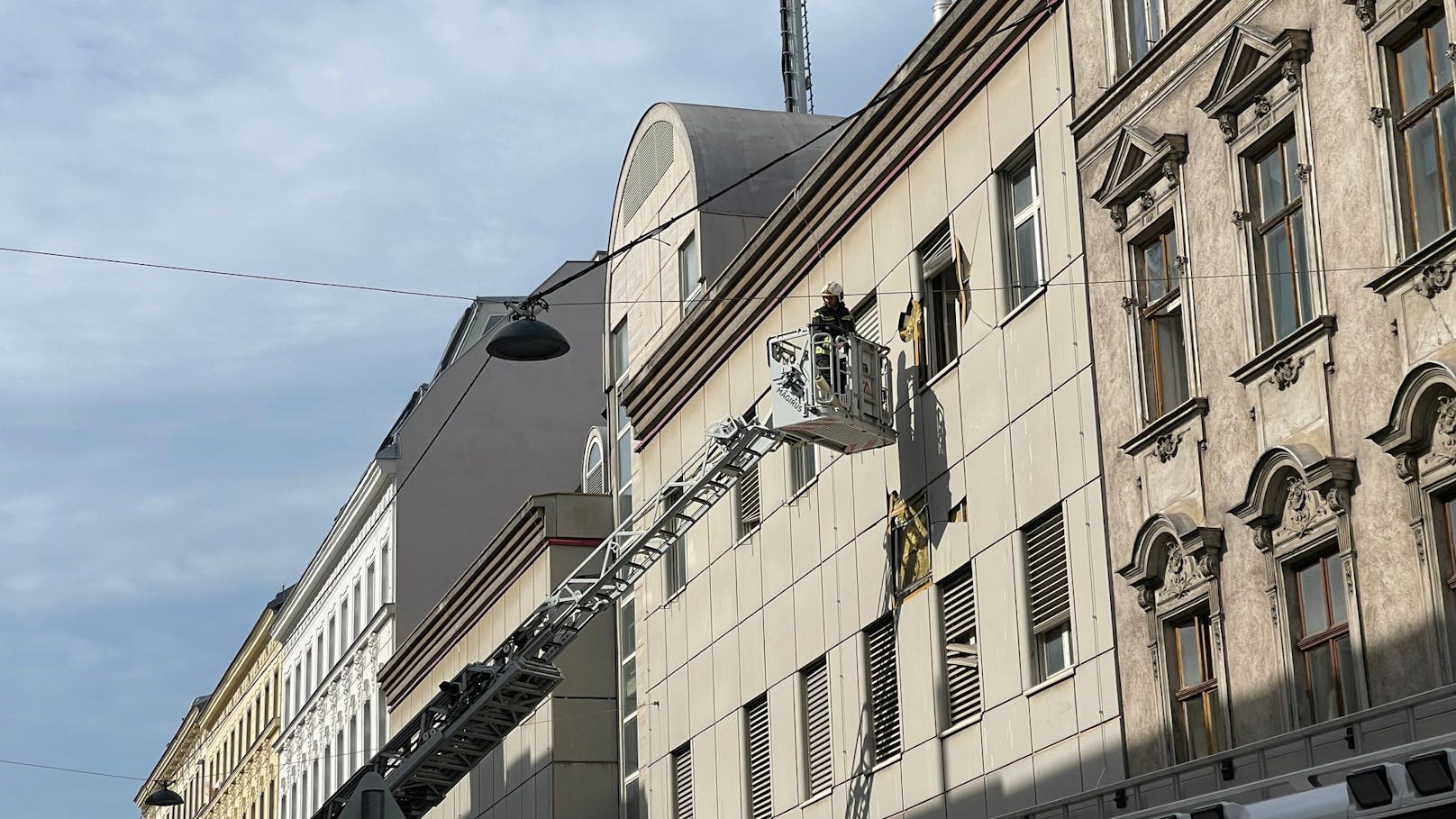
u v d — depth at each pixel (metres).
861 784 28.14
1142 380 22.03
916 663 26.84
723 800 33.12
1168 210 21.61
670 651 36.25
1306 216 19.20
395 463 59.72
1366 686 17.91
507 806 42.66
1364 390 18.23
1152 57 21.88
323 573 69.31
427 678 51.59
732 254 36.84
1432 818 14.16
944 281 27.31
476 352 61.78
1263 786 16.78
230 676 87.31
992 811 24.58
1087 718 22.61
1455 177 17.39
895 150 28.25
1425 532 17.31
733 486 32.47
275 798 75.94
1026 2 24.86
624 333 42.06
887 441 27.67
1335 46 18.88
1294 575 19.33
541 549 42.25
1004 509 24.84
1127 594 21.98
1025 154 25.11
